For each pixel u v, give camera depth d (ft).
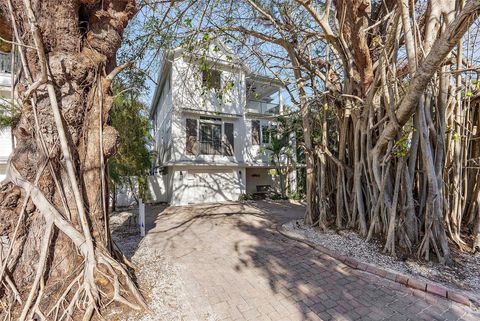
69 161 8.25
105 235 9.43
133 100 27.45
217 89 22.98
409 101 11.02
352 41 14.34
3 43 10.43
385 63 13.28
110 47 9.93
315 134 22.33
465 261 11.71
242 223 22.22
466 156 14.44
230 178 40.70
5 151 29.25
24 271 7.88
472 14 7.66
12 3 8.09
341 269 11.89
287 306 8.84
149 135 35.91
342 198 18.25
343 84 19.33
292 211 28.78
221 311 8.52
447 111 13.85
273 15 18.90
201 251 14.64
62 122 8.43
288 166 41.93
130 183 35.24
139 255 13.78
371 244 14.26
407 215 12.98
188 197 36.81
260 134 43.45
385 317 8.14
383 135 13.37
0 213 7.84
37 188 8.11
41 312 7.06
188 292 9.71
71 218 8.55
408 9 11.44
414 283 9.91
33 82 8.14
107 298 7.79
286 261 12.93
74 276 8.05
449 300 8.98
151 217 26.71
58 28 8.55
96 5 9.48
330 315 8.29
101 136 9.48
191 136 36.83
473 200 14.55
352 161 18.13
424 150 11.98
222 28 17.28
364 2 12.81
